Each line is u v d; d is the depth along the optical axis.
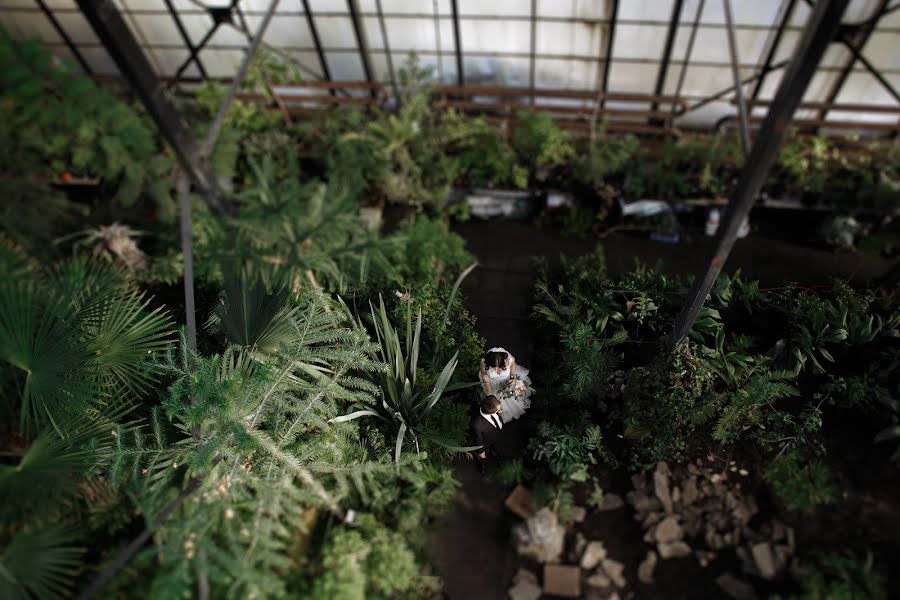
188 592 4.50
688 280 7.98
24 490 5.04
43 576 4.75
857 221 9.42
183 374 6.00
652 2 9.32
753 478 6.31
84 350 5.84
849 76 9.85
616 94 10.48
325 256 6.68
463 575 5.88
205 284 8.16
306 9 9.99
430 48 10.61
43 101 7.57
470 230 9.91
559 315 7.93
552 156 9.76
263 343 6.38
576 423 6.82
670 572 5.77
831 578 5.54
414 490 6.32
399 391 6.87
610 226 9.73
